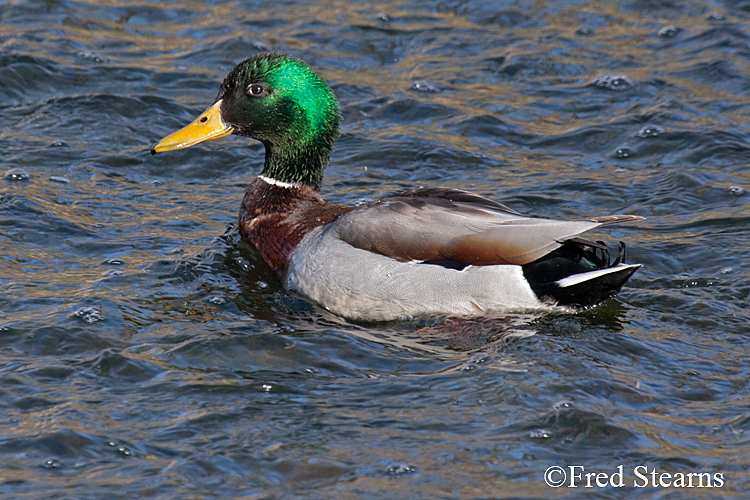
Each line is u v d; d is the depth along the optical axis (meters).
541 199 14.08
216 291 11.10
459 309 10.30
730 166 15.02
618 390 8.89
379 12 20.81
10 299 10.56
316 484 7.60
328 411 8.61
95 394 8.82
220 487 7.55
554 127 16.47
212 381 9.09
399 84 17.88
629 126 16.28
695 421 8.46
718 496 7.45
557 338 9.85
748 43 19.08
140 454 7.95
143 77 17.55
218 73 17.92
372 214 10.77
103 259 11.87
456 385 9.01
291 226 11.90
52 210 13.15
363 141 16.00
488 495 7.46
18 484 7.54
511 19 20.59
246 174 15.12
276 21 20.20
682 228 12.98
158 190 14.30
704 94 17.28
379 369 9.42
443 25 20.28
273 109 12.31
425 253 10.36
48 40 18.56
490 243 10.18
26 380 8.99
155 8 20.56
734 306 10.69
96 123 16.02
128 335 9.93
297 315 10.62
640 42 19.48
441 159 15.45
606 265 10.17
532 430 8.27
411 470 7.76
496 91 17.70
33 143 15.21
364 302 10.50
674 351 9.69
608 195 14.20
